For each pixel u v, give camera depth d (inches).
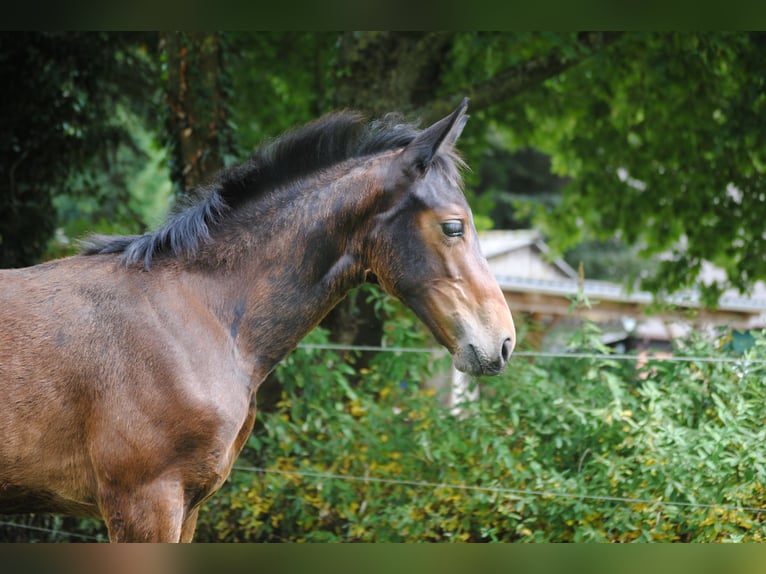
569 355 188.9
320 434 200.2
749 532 170.1
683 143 350.0
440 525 189.8
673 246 385.7
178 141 241.4
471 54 324.8
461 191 130.1
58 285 124.0
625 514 172.4
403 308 239.6
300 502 195.9
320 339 205.9
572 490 178.4
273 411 216.2
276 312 129.5
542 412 186.4
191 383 121.1
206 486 123.8
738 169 334.0
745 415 170.1
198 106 236.1
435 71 283.1
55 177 311.9
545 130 389.1
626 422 179.6
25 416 118.0
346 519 199.9
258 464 205.8
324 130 135.5
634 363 201.9
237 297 128.9
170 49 237.6
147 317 123.0
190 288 127.4
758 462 164.4
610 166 382.6
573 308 196.1
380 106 267.4
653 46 315.9
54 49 292.0
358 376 232.5
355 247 130.6
